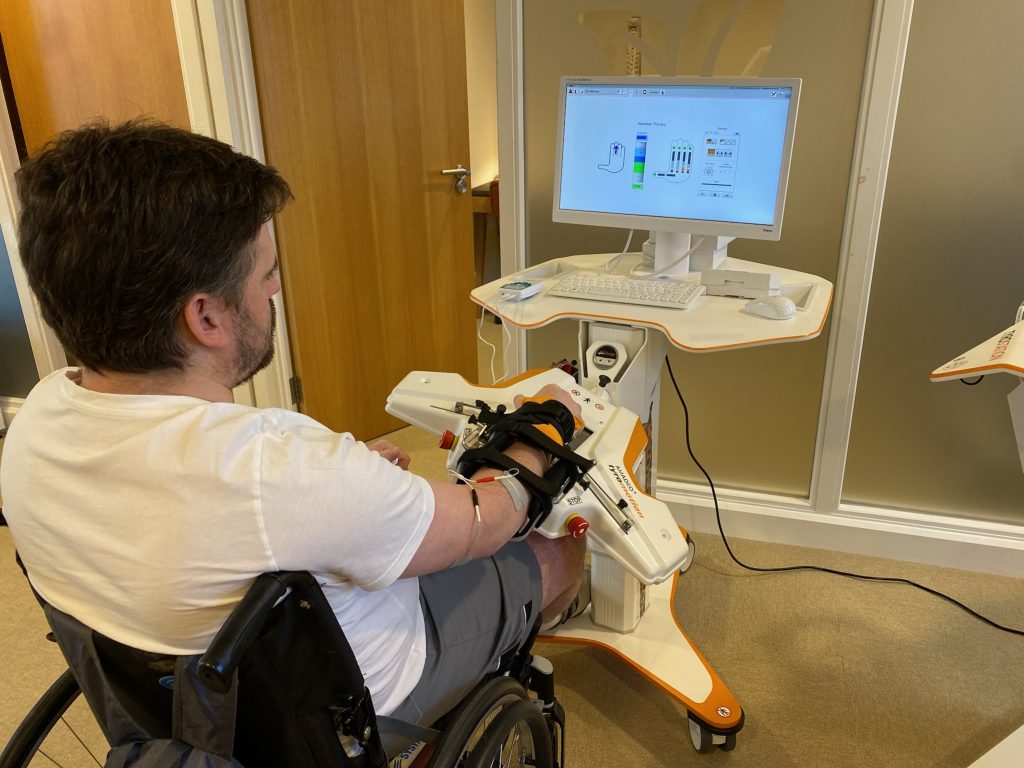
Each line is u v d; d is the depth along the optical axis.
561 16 1.89
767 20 1.76
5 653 1.82
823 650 1.79
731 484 2.26
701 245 1.74
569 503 1.24
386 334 2.88
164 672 0.79
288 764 0.85
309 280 2.56
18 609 1.97
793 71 1.79
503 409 1.31
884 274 1.90
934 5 1.65
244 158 0.83
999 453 1.98
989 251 1.81
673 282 1.65
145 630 0.77
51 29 2.39
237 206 0.78
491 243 4.22
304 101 2.40
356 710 0.84
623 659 1.63
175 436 0.75
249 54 2.27
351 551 0.79
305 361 2.63
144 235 0.72
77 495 0.77
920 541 2.07
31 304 2.80
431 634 1.07
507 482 1.03
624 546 1.24
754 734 1.57
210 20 2.17
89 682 0.87
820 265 1.93
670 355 2.16
